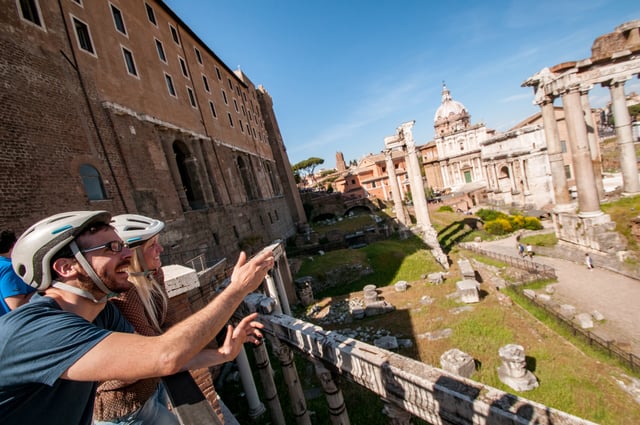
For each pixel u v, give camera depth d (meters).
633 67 24.47
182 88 26.89
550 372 11.58
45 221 1.77
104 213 1.93
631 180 25.41
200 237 23.02
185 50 29.64
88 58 16.61
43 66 13.76
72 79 15.23
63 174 13.40
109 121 17.00
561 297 19.27
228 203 29.95
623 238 21.61
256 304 8.15
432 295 20.94
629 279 19.69
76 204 13.64
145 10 23.88
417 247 33.16
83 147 14.83
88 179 14.77
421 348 14.65
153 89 22.12
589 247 23.55
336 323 19.56
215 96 34.69
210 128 30.44
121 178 16.78
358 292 24.56
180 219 21.03
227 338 2.45
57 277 1.76
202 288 12.65
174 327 1.65
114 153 16.75
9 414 1.43
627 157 25.42
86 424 1.77
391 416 5.49
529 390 10.82
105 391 2.27
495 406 4.06
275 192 51.09
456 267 28.17
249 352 16.34
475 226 47.34
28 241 1.70
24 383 1.39
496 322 15.62
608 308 17.02
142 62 21.64
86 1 17.48
